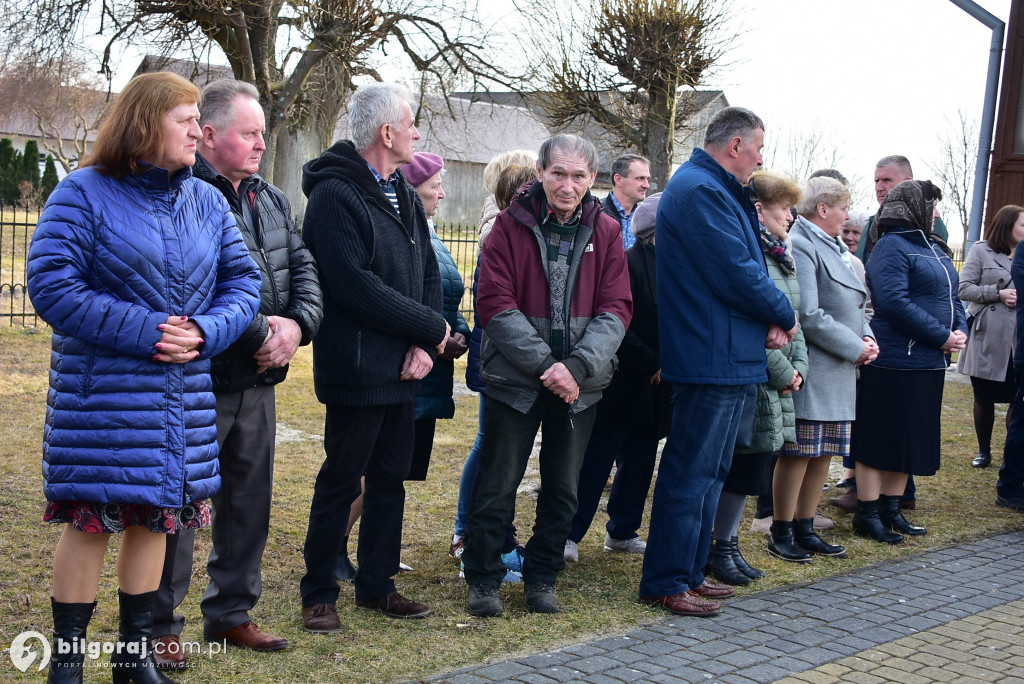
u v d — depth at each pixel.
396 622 3.60
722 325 3.77
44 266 2.51
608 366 3.79
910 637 3.67
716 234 3.72
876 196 6.18
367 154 3.47
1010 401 6.81
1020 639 3.70
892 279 5.04
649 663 3.29
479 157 43.22
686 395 3.86
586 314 3.73
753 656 3.41
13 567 3.88
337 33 14.06
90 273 2.60
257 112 3.13
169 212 2.70
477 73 16.34
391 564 3.68
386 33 14.77
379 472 3.62
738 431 4.05
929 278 5.07
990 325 6.70
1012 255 6.73
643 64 15.59
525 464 3.79
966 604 4.09
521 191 3.83
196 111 2.69
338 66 15.33
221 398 3.08
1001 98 11.42
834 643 3.57
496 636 3.50
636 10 15.32
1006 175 11.48
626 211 5.14
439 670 3.16
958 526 5.41
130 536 2.74
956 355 13.20
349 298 3.32
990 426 6.86
